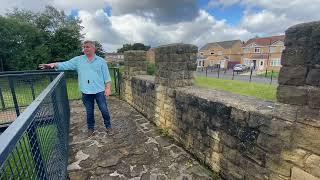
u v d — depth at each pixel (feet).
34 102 5.17
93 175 9.86
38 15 91.35
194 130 11.53
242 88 36.50
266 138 7.25
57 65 13.84
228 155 9.18
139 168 10.50
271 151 7.11
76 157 11.47
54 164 6.81
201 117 10.82
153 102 16.75
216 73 101.09
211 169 10.39
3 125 13.71
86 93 13.89
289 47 6.21
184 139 12.60
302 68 5.92
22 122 3.67
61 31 80.84
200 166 10.75
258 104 8.59
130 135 14.53
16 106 14.71
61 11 99.50
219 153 9.75
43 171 5.19
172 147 12.77
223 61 187.93
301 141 6.12
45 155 5.62
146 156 11.67
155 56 15.71
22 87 14.92
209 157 10.47
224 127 9.29
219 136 9.64
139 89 19.85
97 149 12.42
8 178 2.95
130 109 21.45
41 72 15.85
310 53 5.68
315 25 5.51
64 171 8.75
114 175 9.88
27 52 73.20
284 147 6.65
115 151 12.20
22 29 73.20
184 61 13.41
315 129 5.72
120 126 16.31
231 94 11.14
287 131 6.50
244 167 8.38
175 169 10.44
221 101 9.39
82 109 21.24
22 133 3.43
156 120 16.47
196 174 10.02
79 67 13.78
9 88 14.88
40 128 5.32
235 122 8.62
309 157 5.96
